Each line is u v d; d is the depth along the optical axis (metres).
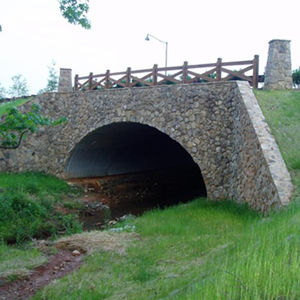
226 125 11.95
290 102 11.95
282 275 3.62
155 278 5.84
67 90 19.86
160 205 16.62
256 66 12.54
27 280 6.56
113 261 7.08
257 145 9.53
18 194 12.87
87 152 18.41
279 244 4.49
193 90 12.71
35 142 18.00
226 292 3.64
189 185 22.09
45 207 13.30
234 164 11.54
